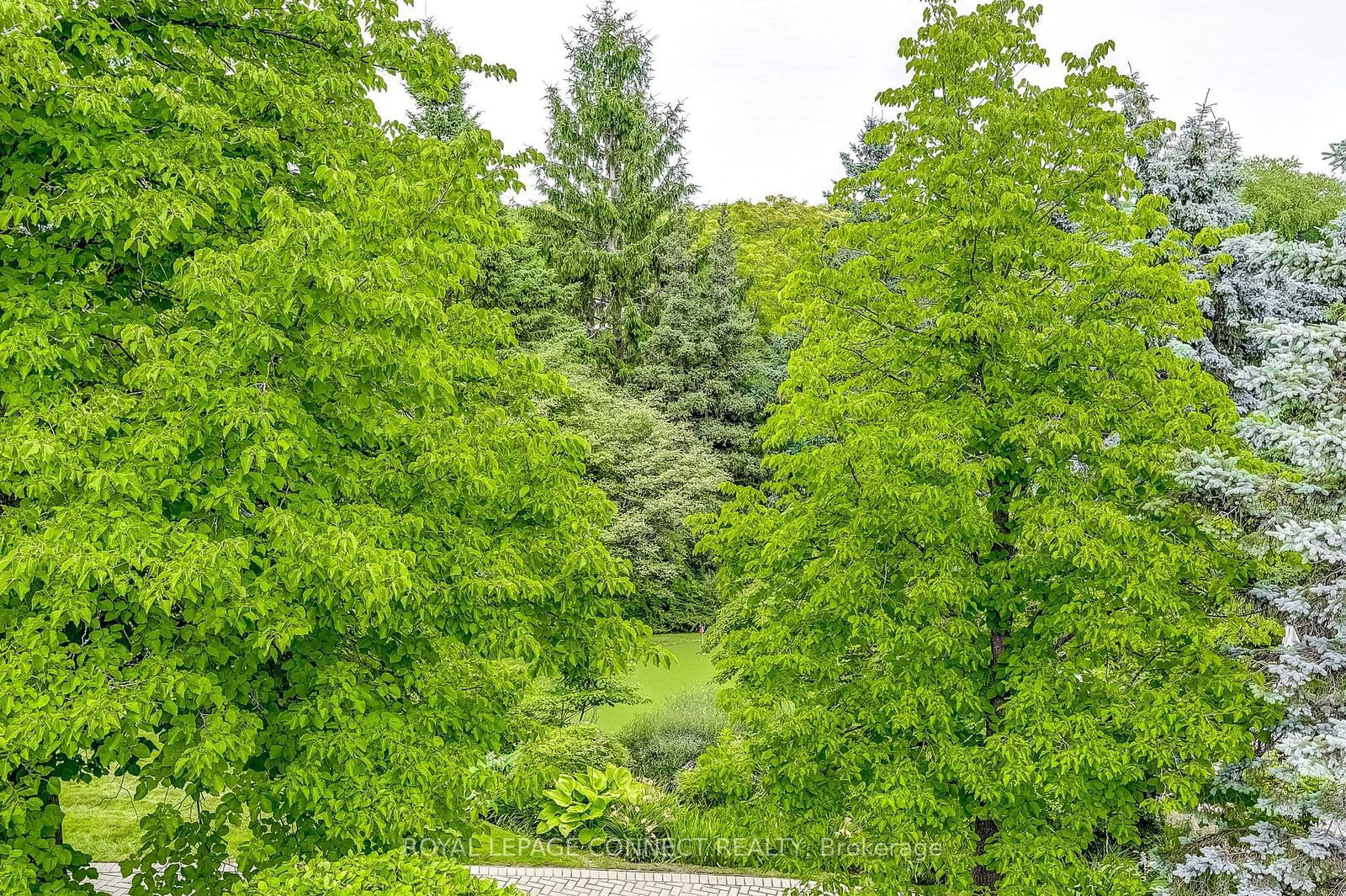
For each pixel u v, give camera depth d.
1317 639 6.55
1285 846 6.65
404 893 5.07
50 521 5.00
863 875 8.30
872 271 8.70
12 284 5.55
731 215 44.88
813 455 8.30
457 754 6.64
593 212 28.39
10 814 5.02
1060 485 7.69
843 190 9.10
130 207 5.21
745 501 9.43
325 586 5.60
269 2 6.99
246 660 6.20
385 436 6.49
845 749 8.03
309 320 5.53
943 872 7.70
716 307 28.86
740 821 8.55
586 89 28.25
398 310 5.40
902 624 7.64
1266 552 7.29
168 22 6.48
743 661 8.65
